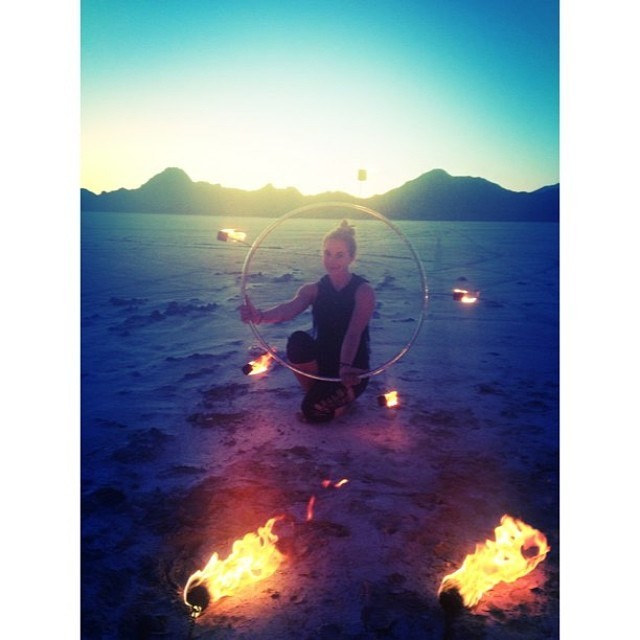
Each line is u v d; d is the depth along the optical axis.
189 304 8.20
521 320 7.62
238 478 4.07
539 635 2.84
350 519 3.64
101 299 8.44
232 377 5.76
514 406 5.19
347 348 4.77
